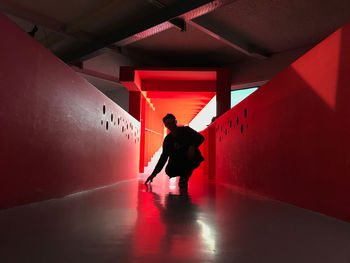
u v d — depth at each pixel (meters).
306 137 2.28
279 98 2.90
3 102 1.80
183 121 22.11
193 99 13.55
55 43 10.65
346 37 1.77
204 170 11.73
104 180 4.28
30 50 2.12
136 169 7.45
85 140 3.39
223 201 2.67
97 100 3.82
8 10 7.72
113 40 8.96
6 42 1.83
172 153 4.81
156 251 1.02
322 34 9.48
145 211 1.92
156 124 17.31
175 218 1.68
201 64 12.67
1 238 1.15
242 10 8.08
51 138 2.49
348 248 1.11
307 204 2.22
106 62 12.14
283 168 2.74
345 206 1.73
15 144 1.95
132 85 9.92
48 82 2.41
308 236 1.31
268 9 8.02
